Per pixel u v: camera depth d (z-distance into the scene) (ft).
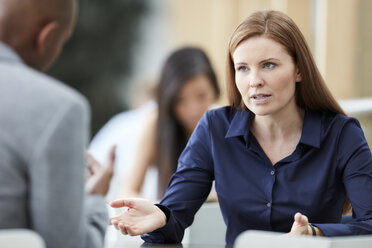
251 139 8.18
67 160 5.20
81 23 43.42
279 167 8.03
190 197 8.32
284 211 7.95
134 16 43.62
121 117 16.35
